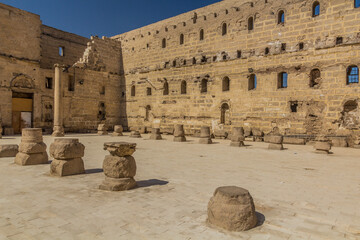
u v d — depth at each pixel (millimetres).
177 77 33469
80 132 35031
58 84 28625
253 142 24844
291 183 9070
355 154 16922
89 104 36781
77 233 5008
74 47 38594
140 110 37844
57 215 5891
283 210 6395
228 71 28781
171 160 13656
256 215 6027
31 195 7324
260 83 26500
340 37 22422
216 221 5371
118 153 8031
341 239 4887
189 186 8461
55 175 9664
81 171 10117
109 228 5234
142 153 16156
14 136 27156
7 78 29250
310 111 23625
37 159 11875
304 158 14961
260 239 4820
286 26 25156
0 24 28734
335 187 8586
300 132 24047
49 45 35312
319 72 23906
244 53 27688
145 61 37406
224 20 29344
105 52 39031
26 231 5078
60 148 9625
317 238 4906
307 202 7023
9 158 13352
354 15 21734
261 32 26641
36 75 31891
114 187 7781
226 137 28250
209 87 30312
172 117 33906
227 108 29266
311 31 23781
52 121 33188
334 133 22344
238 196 5312
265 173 10680
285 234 5055
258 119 26562
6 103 29141
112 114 39781
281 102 25203
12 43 29781
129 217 5805
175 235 4945
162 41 35438
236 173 10609
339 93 22250
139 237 4848
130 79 39375
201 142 23266
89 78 36812
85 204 6613
